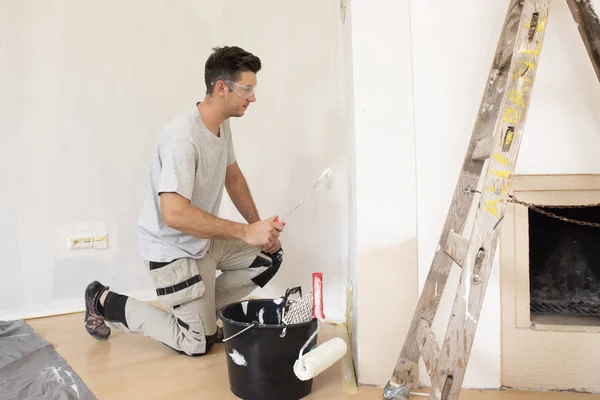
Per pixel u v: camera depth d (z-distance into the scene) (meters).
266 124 3.13
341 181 2.78
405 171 1.91
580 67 1.83
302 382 1.84
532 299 2.22
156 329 2.27
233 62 2.09
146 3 3.21
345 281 2.78
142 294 3.28
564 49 1.83
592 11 1.58
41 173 2.95
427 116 1.91
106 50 3.11
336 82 2.79
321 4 2.84
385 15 1.90
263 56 3.12
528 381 1.89
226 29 3.28
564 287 2.22
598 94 1.83
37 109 2.93
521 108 1.40
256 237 2.10
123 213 3.21
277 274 3.09
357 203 1.93
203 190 2.26
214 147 2.24
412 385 1.92
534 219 2.21
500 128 1.40
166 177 2.04
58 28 2.97
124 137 3.19
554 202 1.87
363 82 1.91
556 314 2.07
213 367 2.14
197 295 2.21
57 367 2.11
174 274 2.19
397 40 1.90
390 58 1.90
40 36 2.92
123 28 3.15
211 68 2.12
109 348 2.38
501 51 1.69
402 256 1.92
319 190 2.88
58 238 3.01
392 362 1.94
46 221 2.97
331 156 2.82
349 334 2.49
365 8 1.90
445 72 1.89
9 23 2.84
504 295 1.89
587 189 1.85
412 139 1.91
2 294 2.87
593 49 1.60
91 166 3.09
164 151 2.12
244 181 2.58
